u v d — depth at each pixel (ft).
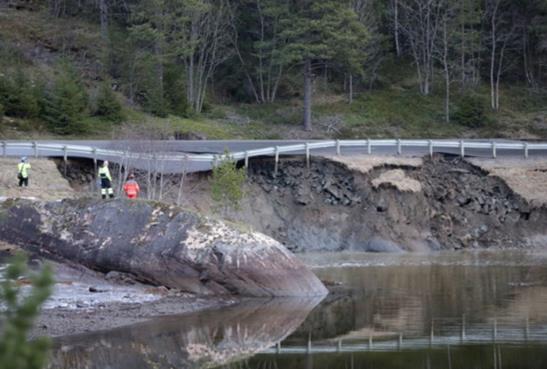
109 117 234.17
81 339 84.99
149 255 116.88
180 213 119.44
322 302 112.06
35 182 165.68
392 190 194.80
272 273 116.16
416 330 90.33
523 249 192.44
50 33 287.69
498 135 275.39
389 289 123.44
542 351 78.18
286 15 271.69
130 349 80.33
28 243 122.42
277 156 191.52
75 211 123.44
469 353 77.82
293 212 189.37
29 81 229.66
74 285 115.03
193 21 270.67
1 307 71.00
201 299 112.27
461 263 161.17
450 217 196.75
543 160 211.20
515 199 200.85
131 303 106.32
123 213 120.98
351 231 189.26
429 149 205.05
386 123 279.90
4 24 287.07
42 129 218.79
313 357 77.61
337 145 197.98
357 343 83.82
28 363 26.53
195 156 183.21
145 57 263.70
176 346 82.17
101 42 283.18
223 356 77.77
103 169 131.44
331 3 261.24
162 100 253.85
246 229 119.24
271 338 86.84
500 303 108.27
